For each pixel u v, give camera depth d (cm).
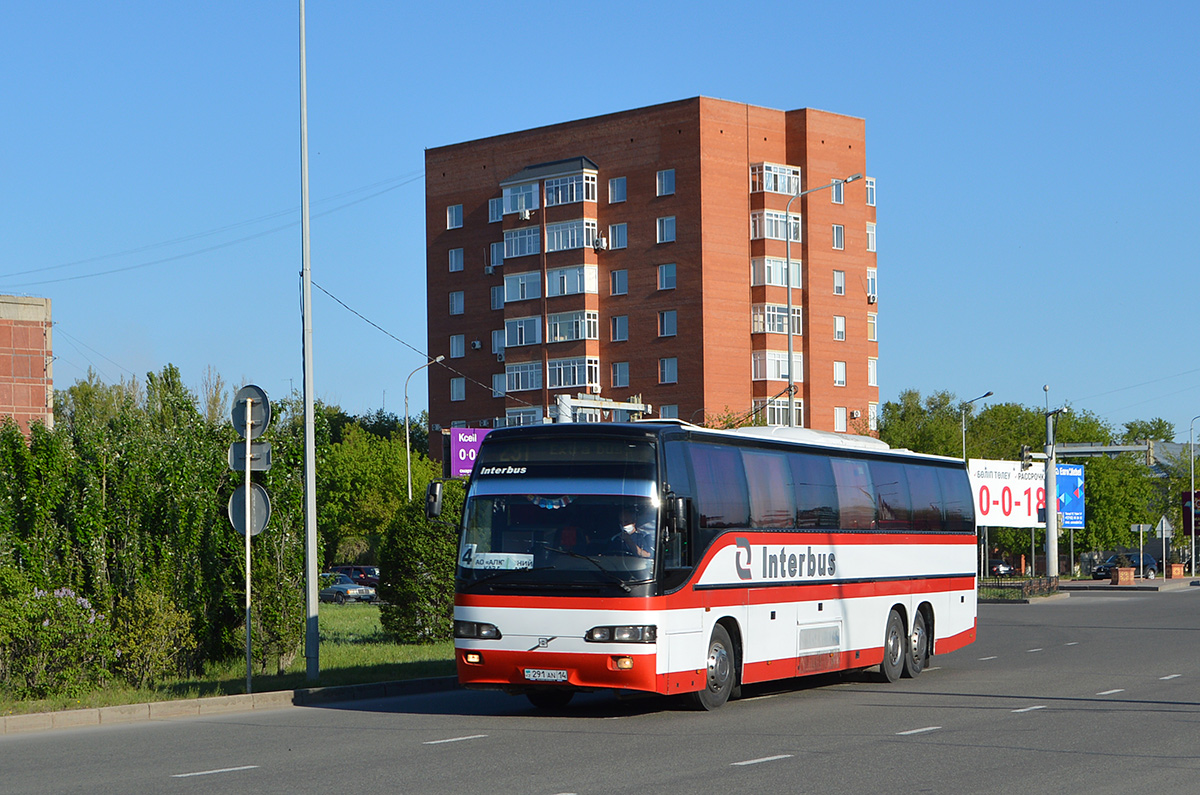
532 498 1591
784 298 7131
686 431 1661
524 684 1542
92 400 6400
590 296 7231
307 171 2067
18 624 1711
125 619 1881
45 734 1484
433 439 7950
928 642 2269
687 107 7006
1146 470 9744
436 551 2728
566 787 1073
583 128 7362
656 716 1608
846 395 7294
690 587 1606
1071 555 9262
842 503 2012
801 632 1864
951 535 2364
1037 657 2516
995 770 1167
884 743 1343
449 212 7919
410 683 1945
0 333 3312
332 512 8144
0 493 1850
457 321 7875
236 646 2083
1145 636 3045
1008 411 12769
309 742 1362
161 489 2006
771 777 1127
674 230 7025
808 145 7206
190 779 1119
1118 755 1258
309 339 2027
